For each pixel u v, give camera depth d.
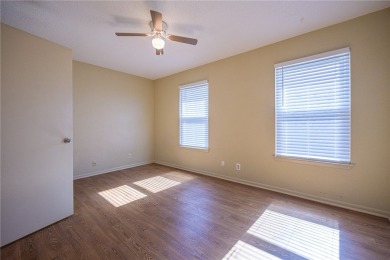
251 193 2.90
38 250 1.65
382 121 2.11
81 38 2.70
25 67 1.84
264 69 3.01
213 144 3.80
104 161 4.15
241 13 2.12
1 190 1.69
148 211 2.35
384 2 1.95
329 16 2.20
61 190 2.15
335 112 2.39
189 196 2.82
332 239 1.76
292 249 1.64
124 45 2.94
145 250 1.64
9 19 2.18
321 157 2.51
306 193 2.66
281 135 2.87
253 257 1.55
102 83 4.09
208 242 1.74
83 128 3.81
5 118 1.71
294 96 2.71
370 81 2.16
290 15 2.17
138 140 4.82
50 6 1.95
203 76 3.93
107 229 1.96
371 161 2.18
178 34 2.60
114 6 1.97
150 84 5.09
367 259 1.51
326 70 2.44
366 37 2.17
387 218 2.10
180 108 4.46
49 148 2.04
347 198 2.35
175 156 4.64
